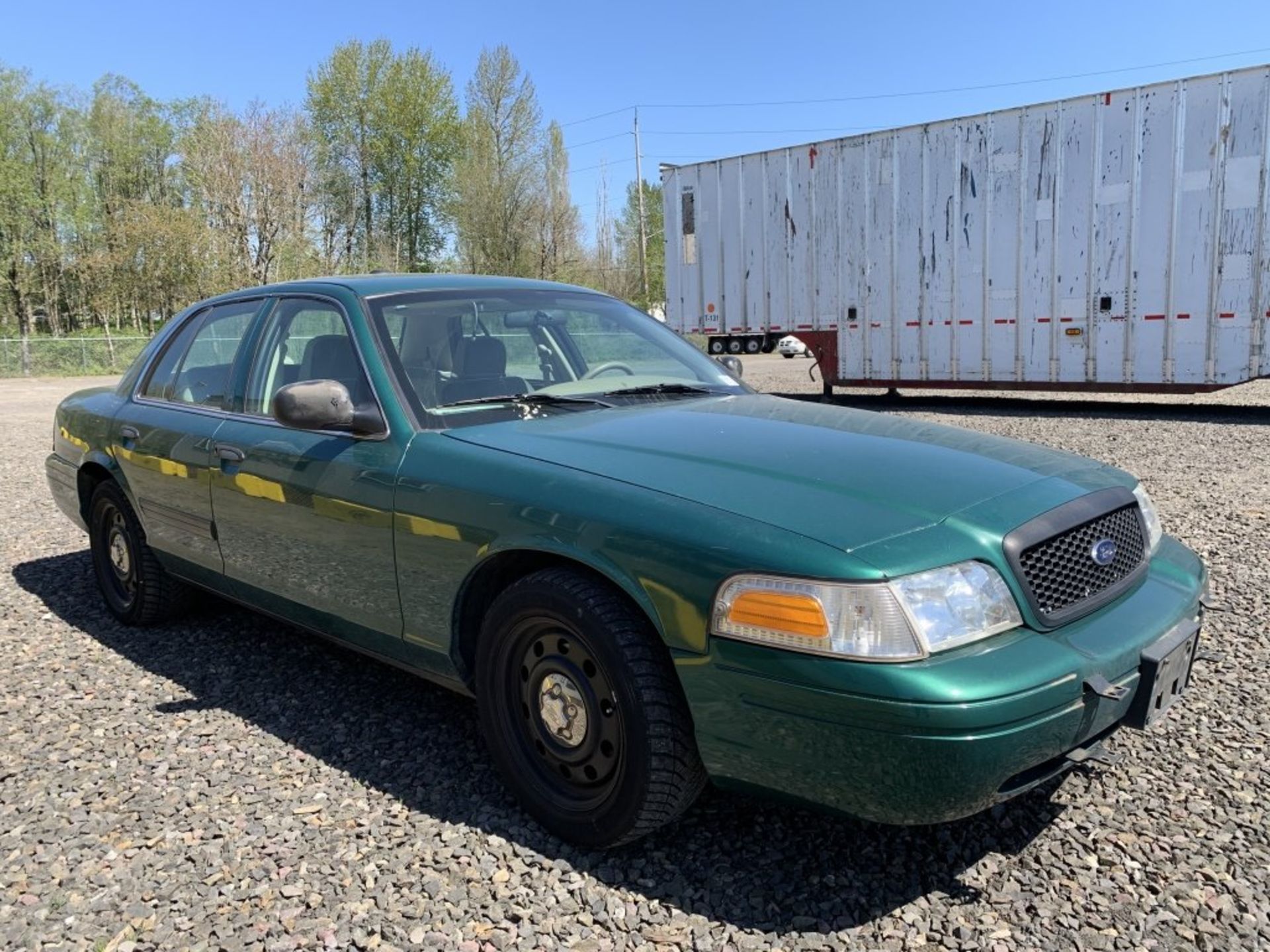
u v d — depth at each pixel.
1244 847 2.64
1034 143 12.34
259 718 3.66
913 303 13.71
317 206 44.25
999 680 2.16
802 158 14.58
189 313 4.75
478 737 3.45
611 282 53.91
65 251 44.72
